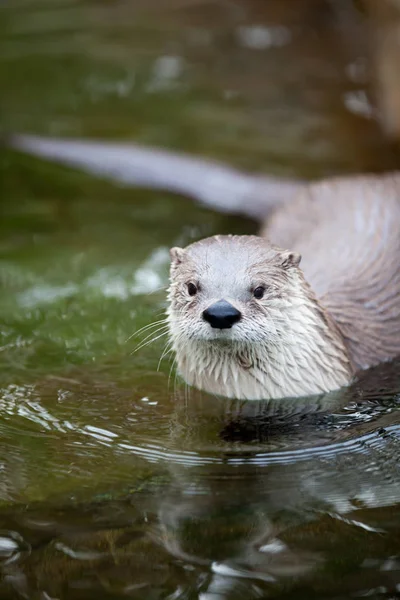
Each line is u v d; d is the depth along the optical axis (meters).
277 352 12.26
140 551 9.27
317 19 28.17
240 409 12.23
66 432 11.59
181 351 12.73
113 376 13.16
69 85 24.69
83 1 30.72
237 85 24.39
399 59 21.33
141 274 16.34
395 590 8.72
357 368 13.27
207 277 11.99
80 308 15.26
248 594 8.71
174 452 11.08
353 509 9.84
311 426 11.71
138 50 26.67
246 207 18.45
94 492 10.27
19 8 30.17
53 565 9.12
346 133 21.55
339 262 14.33
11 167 20.95
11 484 10.41
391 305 13.91
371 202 15.58
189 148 21.09
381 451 10.99
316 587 8.80
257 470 10.63
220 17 28.86
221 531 9.55
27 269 16.70
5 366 13.46
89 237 17.89
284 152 20.72
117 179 20.14
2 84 24.84
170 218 18.47
